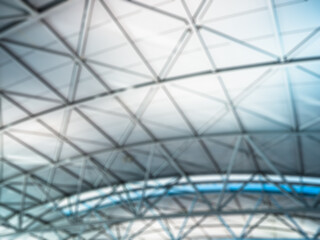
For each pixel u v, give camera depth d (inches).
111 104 818.8
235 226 1546.5
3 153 979.9
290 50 618.2
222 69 686.5
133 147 1005.8
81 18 586.9
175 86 747.4
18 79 723.4
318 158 938.1
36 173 1118.4
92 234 1663.4
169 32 611.2
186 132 928.9
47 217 1425.9
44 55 666.8
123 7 567.8
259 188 1192.8
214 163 1082.7
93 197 1330.0
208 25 590.2
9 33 609.6
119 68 703.7
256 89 730.8
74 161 1074.7
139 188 1254.3
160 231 1657.2
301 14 545.6
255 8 550.6
